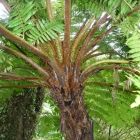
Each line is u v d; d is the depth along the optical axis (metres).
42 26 3.11
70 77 3.44
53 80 3.47
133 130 7.55
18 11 3.16
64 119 3.43
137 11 3.04
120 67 3.59
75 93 3.46
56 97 3.50
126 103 4.66
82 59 3.51
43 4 3.61
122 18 3.21
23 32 3.12
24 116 4.62
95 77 4.77
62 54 3.41
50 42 3.43
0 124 4.52
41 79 3.56
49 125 5.47
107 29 3.83
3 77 3.61
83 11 3.85
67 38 3.21
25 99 4.62
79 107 3.44
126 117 4.82
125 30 3.07
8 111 4.56
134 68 3.52
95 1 3.23
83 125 3.41
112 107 4.78
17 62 3.99
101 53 3.97
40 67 3.47
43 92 4.90
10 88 4.25
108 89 4.69
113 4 2.99
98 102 4.85
